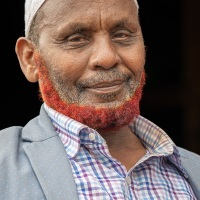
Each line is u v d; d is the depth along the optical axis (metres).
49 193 1.94
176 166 2.24
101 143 2.09
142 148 2.29
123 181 2.06
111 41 2.09
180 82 6.36
